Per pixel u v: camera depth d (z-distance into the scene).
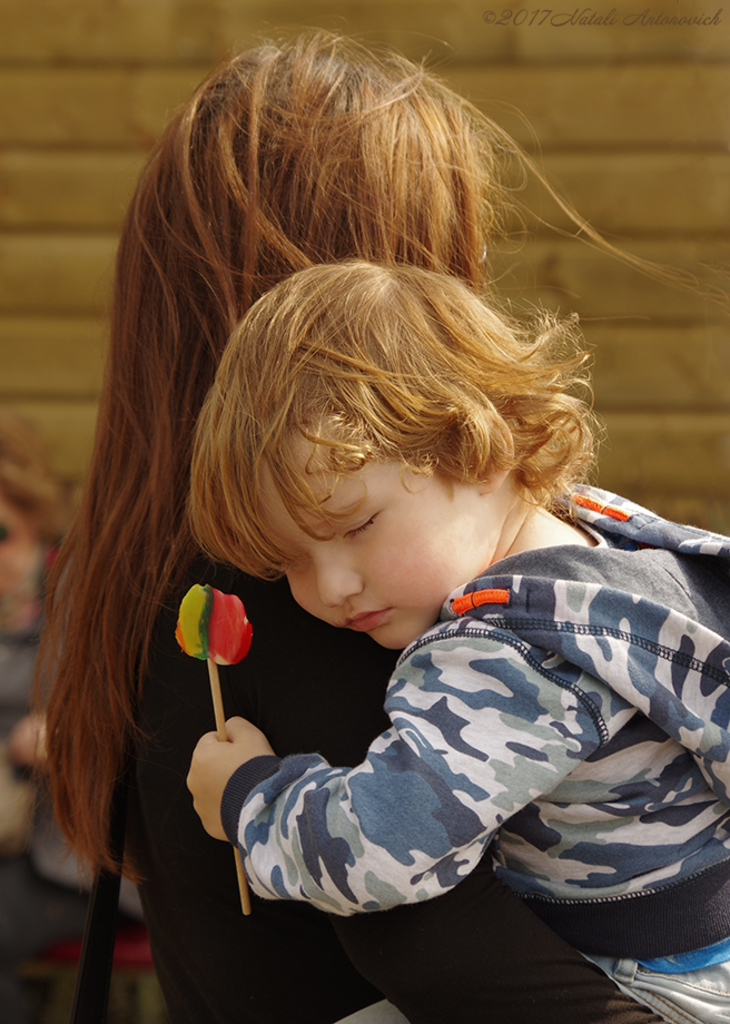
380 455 1.11
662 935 1.14
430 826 0.99
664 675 1.07
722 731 1.08
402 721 1.05
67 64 4.33
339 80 1.31
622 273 4.26
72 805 1.38
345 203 1.26
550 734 1.03
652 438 4.41
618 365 4.35
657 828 1.14
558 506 1.33
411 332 1.16
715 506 4.41
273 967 1.21
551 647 1.05
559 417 1.23
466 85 4.19
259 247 1.24
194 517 1.16
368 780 1.02
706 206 4.22
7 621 3.04
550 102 4.18
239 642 1.09
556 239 4.25
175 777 1.21
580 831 1.13
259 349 1.14
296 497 1.08
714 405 4.38
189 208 1.25
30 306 4.50
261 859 1.07
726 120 4.16
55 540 3.17
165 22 4.27
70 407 4.55
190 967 1.27
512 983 1.00
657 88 4.15
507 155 2.11
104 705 1.28
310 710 1.12
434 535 1.14
